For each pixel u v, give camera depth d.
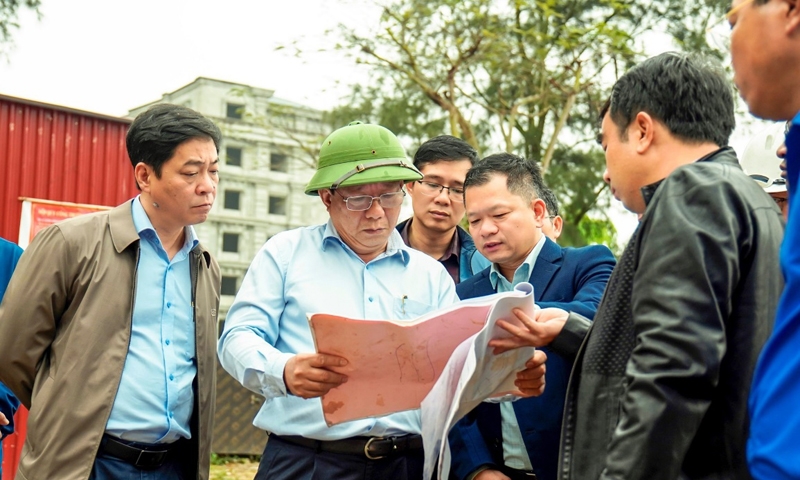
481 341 2.12
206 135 2.97
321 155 2.84
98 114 7.24
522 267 2.96
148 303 2.95
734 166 1.91
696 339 1.67
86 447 2.75
